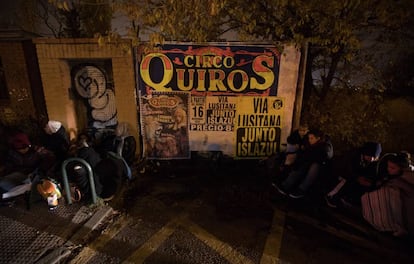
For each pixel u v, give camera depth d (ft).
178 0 14.30
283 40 17.07
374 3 16.11
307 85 21.18
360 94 20.15
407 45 20.71
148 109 17.89
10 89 22.26
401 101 26.99
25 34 22.90
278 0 15.26
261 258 10.96
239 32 17.49
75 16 24.89
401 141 23.77
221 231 12.58
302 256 11.09
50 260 10.53
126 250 11.29
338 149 20.92
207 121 18.08
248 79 17.29
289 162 15.33
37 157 16.37
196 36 15.64
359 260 10.89
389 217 12.09
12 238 11.75
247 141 18.52
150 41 15.20
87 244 11.58
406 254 11.20
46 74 17.87
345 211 14.05
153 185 16.58
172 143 18.57
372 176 13.17
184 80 17.30
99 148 17.57
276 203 14.82
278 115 18.04
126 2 15.05
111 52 17.35
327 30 16.61
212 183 16.88
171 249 11.37
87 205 14.14
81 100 19.74
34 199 14.06
